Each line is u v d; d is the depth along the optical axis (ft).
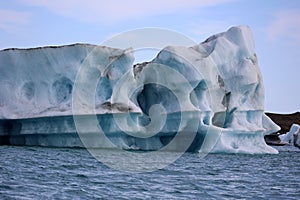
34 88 257.34
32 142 263.90
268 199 128.88
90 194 124.16
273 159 263.49
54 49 250.37
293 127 476.13
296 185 157.17
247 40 284.82
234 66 277.85
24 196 116.88
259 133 275.80
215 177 169.99
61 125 250.16
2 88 259.39
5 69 259.80
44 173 157.99
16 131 262.47
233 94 272.31
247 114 275.80
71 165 181.16
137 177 157.69
